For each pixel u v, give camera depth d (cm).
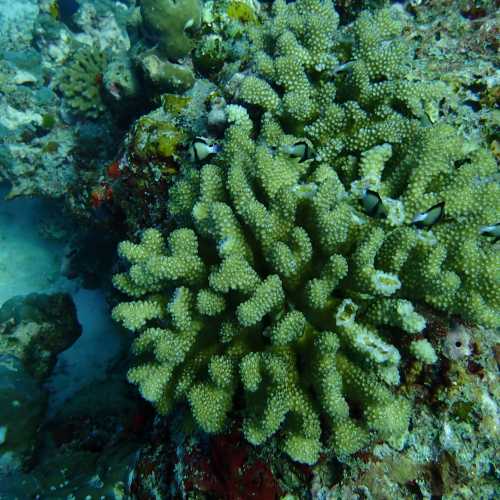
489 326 46
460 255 47
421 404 48
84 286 134
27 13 187
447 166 49
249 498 48
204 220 50
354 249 49
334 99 61
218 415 47
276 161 51
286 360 46
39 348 107
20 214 150
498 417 47
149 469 58
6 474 76
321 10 64
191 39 86
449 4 79
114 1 197
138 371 49
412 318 44
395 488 47
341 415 42
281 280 48
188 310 49
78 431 86
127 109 104
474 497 46
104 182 80
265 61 61
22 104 123
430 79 67
